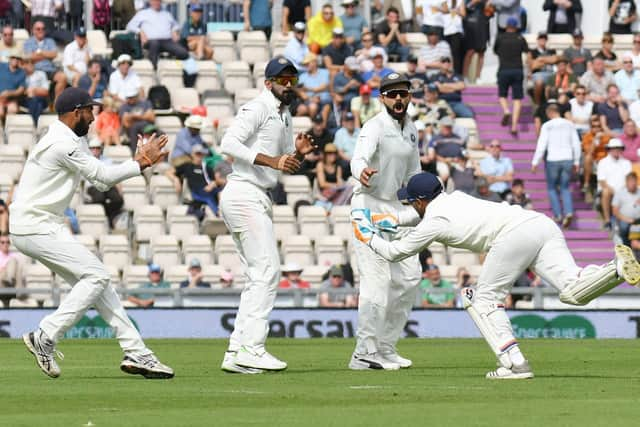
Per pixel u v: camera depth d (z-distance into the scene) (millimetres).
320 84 84000
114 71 81688
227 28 93438
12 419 26562
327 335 65750
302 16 91062
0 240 69688
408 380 36250
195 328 65938
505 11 91688
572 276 34500
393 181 40750
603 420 25969
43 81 82750
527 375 36094
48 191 35188
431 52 88250
